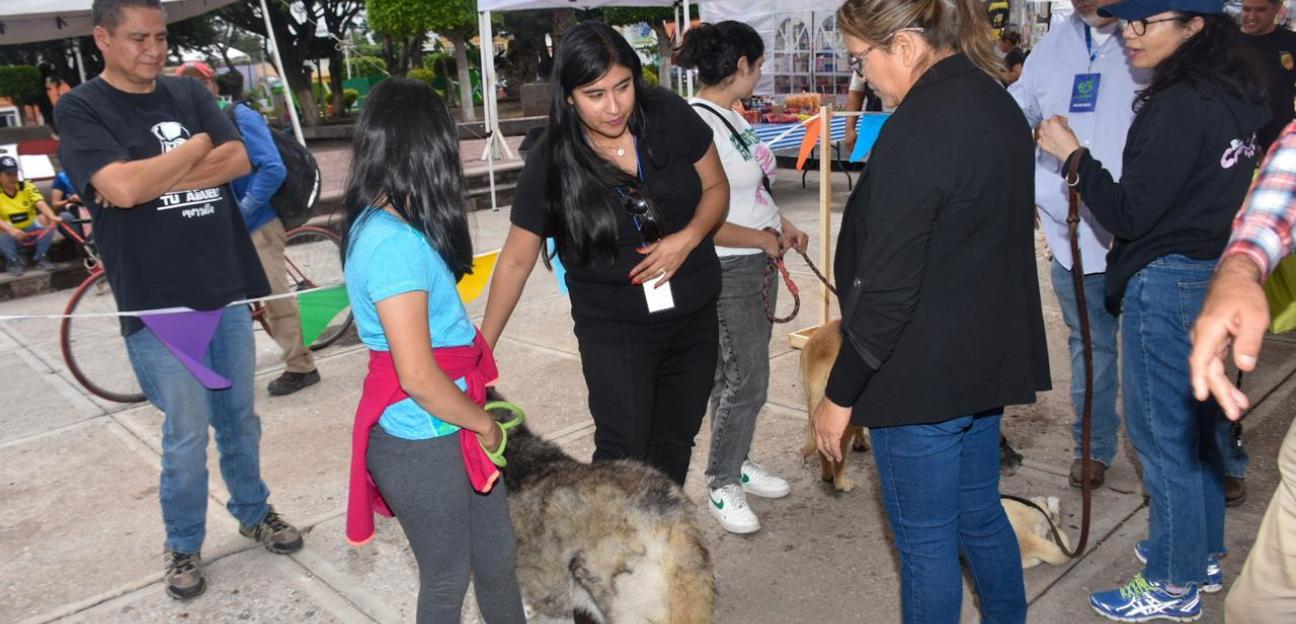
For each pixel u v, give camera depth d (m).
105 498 4.36
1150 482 2.83
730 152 3.37
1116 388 3.74
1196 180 2.50
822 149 5.38
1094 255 3.57
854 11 2.14
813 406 3.79
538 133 4.45
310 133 26.02
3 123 17.58
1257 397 4.57
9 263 8.83
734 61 3.37
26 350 6.86
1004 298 2.14
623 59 2.58
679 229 2.86
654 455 3.06
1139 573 3.00
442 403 2.15
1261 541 1.81
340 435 4.97
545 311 7.15
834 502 3.89
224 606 3.38
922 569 2.29
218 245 3.30
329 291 5.50
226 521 4.04
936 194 1.98
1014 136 2.08
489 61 11.50
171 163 3.04
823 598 3.21
